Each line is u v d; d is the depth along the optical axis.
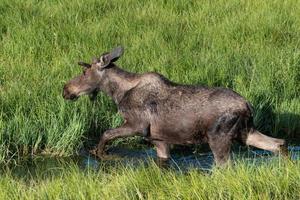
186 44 48.72
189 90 33.00
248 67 43.94
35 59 45.69
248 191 26.09
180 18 54.34
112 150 37.16
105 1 56.62
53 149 37.00
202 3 57.41
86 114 38.50
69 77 42.00
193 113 32.41
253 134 32.31
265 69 43.16
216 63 44.00
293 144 38.03
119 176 29.12
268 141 32.03
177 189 26.59
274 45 48.78
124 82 34.69
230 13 55.09
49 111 38.22
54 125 37.31
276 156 31.95
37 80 41.53
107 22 52.12
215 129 31.95
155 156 35.97
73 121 37.44
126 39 48.75
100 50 46.31
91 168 33.22
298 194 26.16
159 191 27.08
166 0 57.81
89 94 35.84
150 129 33.91
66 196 26.98
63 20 52.69
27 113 38.72
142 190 27.53
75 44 47.22
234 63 44.56
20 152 36.84
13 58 45.97
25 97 39.28
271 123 39.78
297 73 43.81
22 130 37.00
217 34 50.31
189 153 36.84
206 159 35.50
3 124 36.72
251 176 27.47
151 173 28.75
